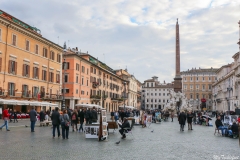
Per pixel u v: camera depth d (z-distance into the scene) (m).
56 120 18.30
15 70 40.97
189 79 129.62
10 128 24.69
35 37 45.66
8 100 35.59
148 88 159.62
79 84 64.31
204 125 37.44
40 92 47.56
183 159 11.63
